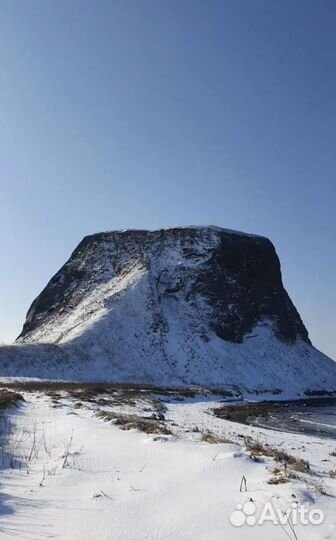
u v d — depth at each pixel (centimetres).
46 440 1232
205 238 11138
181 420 2786
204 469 834
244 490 708
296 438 2522
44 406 2248
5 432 1355
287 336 10125
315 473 980
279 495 665
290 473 809
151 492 740
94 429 1358
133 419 1744
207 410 4516
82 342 8031
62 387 4941
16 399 2300
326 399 8131
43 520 632
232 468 834
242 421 3853
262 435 2459
